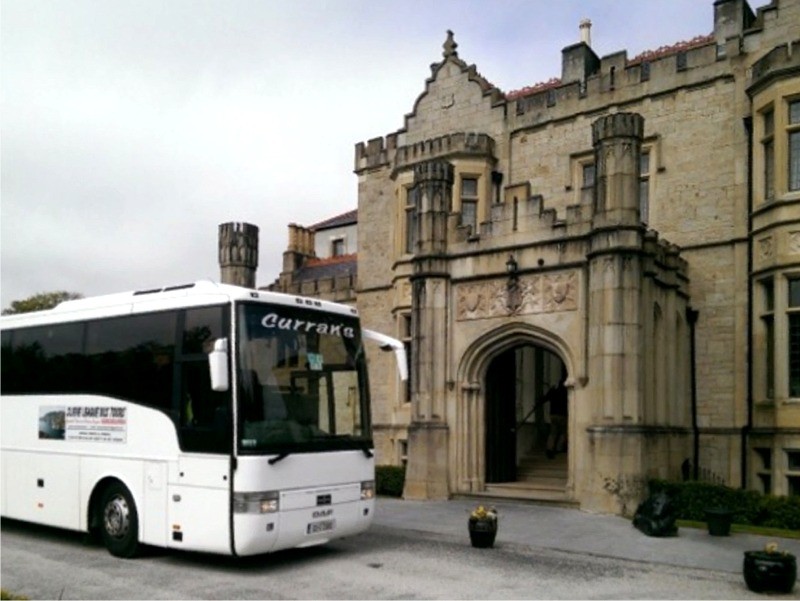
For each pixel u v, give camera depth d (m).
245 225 29.08
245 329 10.69
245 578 10.23
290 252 37.00
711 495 15.16
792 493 17.53
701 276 20.17
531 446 23.25
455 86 25.48
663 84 21.19
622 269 16.16
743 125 19.83
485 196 23.72
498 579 10.13
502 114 24.23
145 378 11.67
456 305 19.11
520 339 18.12
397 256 25.16
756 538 13.27
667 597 9.24
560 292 17.34
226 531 10.20
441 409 18.78
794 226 17.73
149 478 11.30
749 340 19.11
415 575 10.38
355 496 11.68
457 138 23.88
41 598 9.09
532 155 23.55
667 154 21.03
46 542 13.17
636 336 15.97
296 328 11.40
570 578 10.22
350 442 11.74
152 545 11.76
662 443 17.17
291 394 11.08
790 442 17.41
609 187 16.47
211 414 10.66
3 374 14.38
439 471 18.48
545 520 15.05
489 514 12.52
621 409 15.85
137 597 9.17
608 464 15.76
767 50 19.67
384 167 27.34
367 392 12.33
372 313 27.12
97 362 12.56
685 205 20.61
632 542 12.80
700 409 19.77
